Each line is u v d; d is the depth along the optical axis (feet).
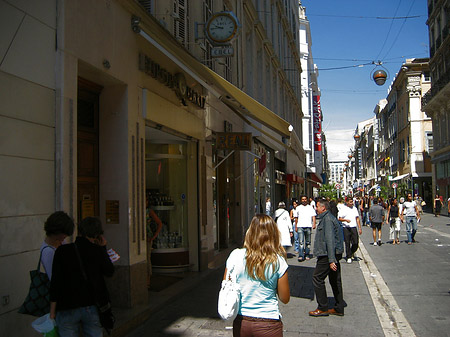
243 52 54.34
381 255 44.14
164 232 33.27
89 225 13.25
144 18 23.62
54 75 16.58
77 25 17.88
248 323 11.18
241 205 50.29
